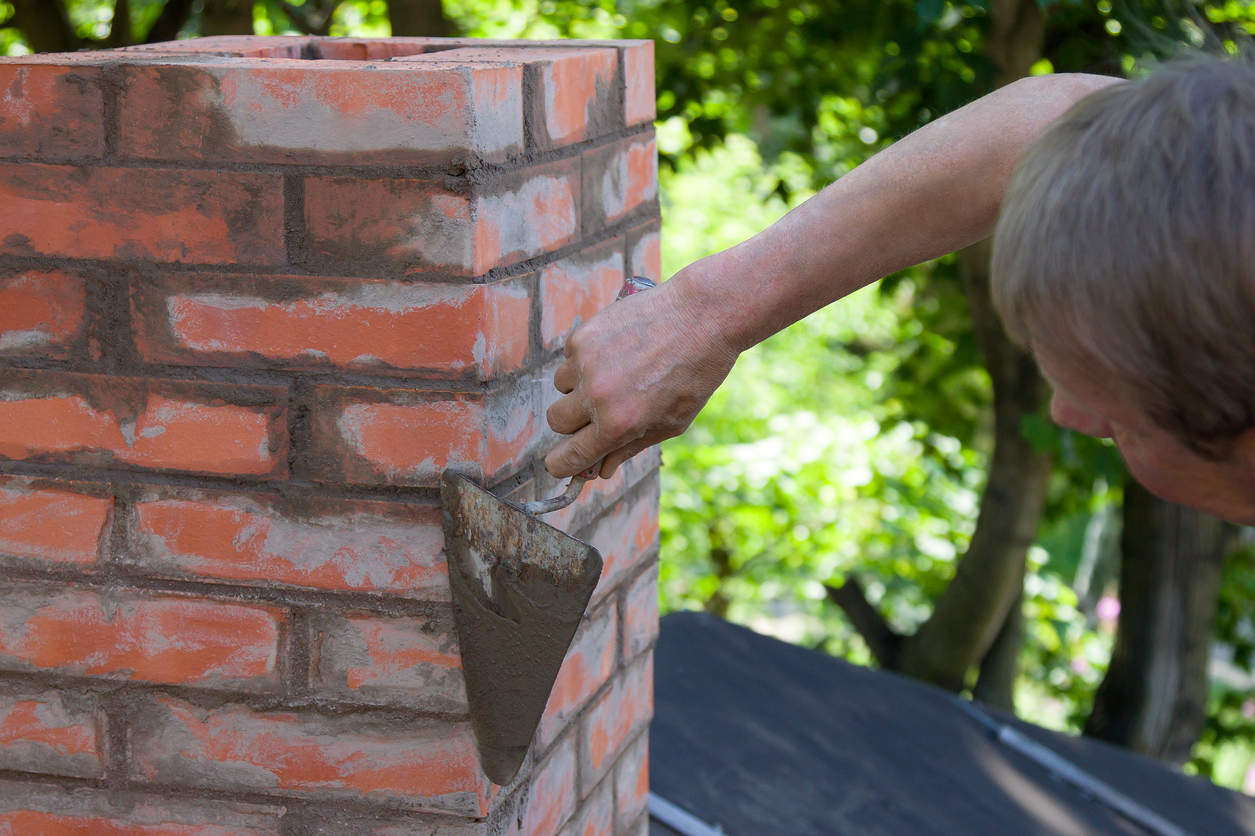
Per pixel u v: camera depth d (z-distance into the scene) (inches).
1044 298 24.0
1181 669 204.4
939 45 154.9
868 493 288.2
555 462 36.8
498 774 37.9
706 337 35.0
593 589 36.6
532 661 36.9
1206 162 21.5
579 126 41.8
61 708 39.8
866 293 367.6
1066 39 151.9
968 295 185.2
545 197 39.3
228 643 38.4
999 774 103.1
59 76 35.7
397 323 35.3
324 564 37.3
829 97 202.4
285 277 35.6
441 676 37.3
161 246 36.2
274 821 39.2
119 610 38.8
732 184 386.3
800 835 86.4
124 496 38.2
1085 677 277.0
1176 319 21.9
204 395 36.9
